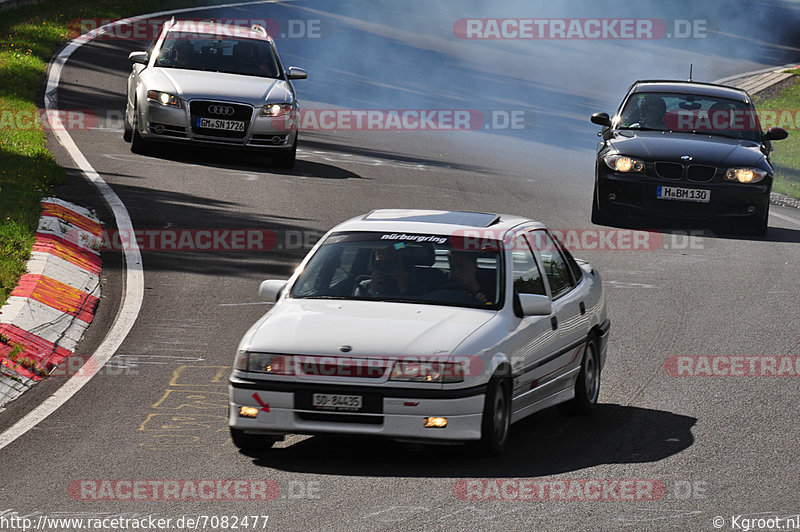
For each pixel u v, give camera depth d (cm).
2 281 3438
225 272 4059
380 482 2194
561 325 2659
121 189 5191
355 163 6756
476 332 2362
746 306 3991
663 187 5312
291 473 2245
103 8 11794
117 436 2447
